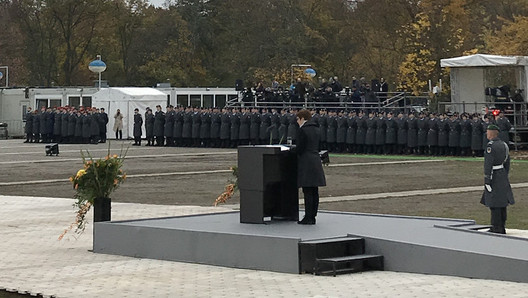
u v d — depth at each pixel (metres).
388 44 70.75
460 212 20.08
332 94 47.72
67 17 83.06
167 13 85.75
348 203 22.11
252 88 58.22
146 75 84.25
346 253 13.34
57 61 87.06
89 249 16.28
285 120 44.88
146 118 50.84
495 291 11.06
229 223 15.56
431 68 56.84
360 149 42.47
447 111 42.28
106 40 87.88
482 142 38.34
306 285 12.08
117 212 20.80
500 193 16.19
